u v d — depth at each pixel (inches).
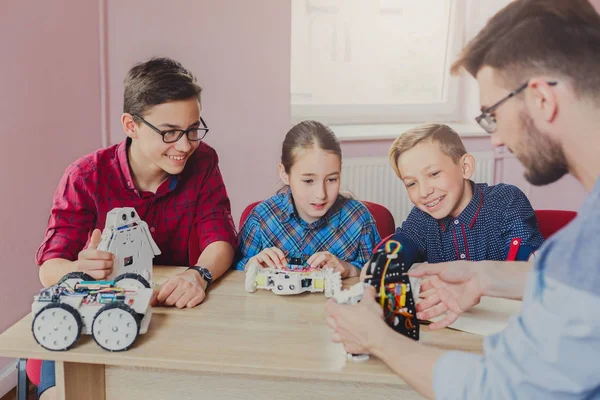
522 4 32.3
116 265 53.6
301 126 64.2
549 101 31.1
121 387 49.1
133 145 62.9
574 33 30.4
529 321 30.1
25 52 88.4
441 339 46.0
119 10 103.4
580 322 27.8
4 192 86.7
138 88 58.7
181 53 106.3
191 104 58.9
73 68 98.0
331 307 40.9
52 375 56.3
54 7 93.3
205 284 55.9
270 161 112.1
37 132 91.9
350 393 47.0
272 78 109.9
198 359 42.3
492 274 47.0
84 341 45.2
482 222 67.8
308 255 67.5
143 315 45.5
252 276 55.2
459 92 133.0
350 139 119.3
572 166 32.4
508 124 33.4
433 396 35.0
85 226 64.0
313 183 63.2
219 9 106.3
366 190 119.7
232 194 111.7
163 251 69.4
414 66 130.8
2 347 44.1
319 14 123.6
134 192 65.0
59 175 97.0
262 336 46.2
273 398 48.0
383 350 38.3
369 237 67.5
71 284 47.8
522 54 31.4
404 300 43.8
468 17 128.8
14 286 89.8
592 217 28.7
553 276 29.0
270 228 68.2
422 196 66.0
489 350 32.8
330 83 127.1
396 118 132.1
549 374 29.0
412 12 127.9
